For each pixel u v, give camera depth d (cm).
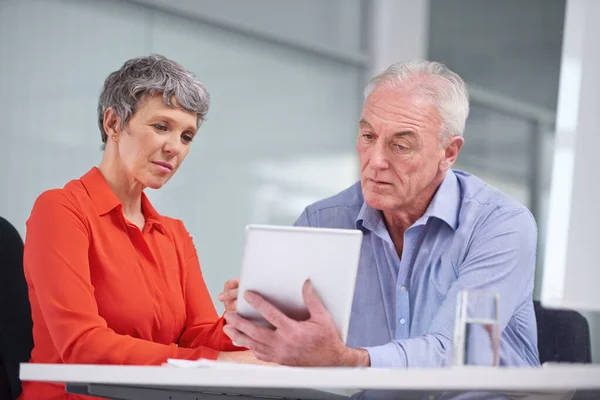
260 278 173
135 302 237
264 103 529
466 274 246
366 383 142
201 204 492
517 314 250
